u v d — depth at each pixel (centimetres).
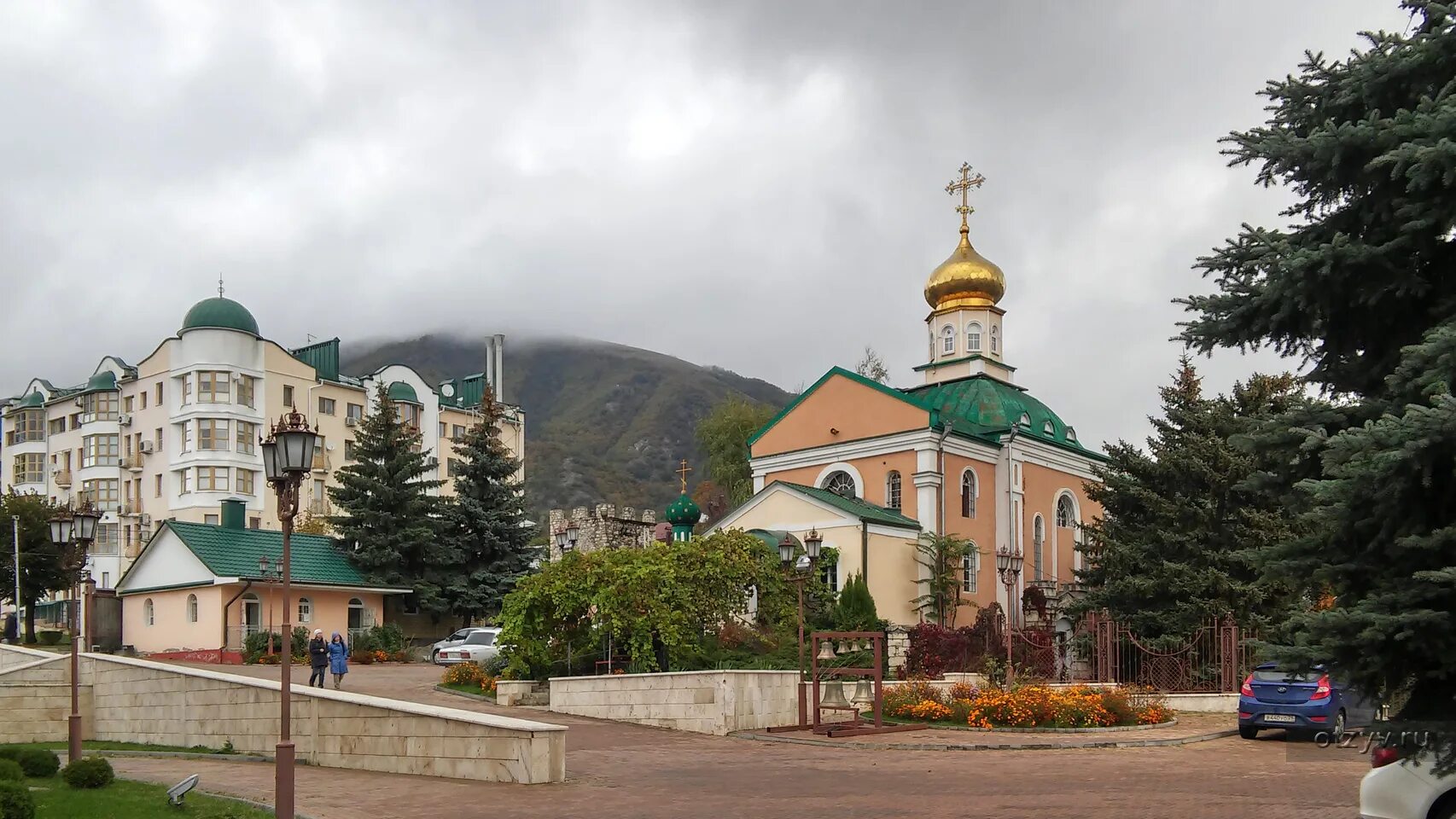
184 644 4288
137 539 6800
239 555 4344
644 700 2445
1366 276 980
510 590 4922
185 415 6575
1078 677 3556
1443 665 851
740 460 6931
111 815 1288
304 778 1695
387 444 4794
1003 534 4588
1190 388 3875
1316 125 1039
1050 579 4759
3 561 5244
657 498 16450
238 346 6669
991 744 2130
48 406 7806
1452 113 855
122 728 2261
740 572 3038
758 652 3256
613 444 18812
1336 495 851
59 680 2347
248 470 6625
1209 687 3078
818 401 4653
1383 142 937
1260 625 3231
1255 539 3344
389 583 4653
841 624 3553
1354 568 907
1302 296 988
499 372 8969
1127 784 1608
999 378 5175
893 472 4369
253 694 2022
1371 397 1038
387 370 7812
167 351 6769
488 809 1416
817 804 1432
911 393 5188
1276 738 2312
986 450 4603
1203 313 1070
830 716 2664
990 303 5212
